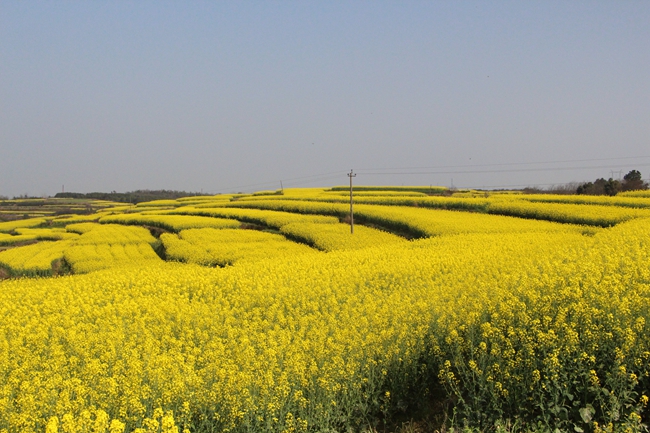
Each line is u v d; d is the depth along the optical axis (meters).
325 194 79.56
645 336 7.69
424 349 9.29
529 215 44.16
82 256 39.06
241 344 10.03
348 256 25.19
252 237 43.12
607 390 6.98
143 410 7.54
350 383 8.38
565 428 6.95
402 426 8.06
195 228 51.19
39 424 7.24
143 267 29.81
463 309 10.43
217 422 7.69
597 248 18.31
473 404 7.73
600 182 72.94
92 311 15.12
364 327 10.80
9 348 10.64
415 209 52.34
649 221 31.12
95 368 8.55
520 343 8.47
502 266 16.77
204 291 17.94
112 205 129.00
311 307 13.77
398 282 16.89
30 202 133.38
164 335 11.56
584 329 8.31
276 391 7.85
